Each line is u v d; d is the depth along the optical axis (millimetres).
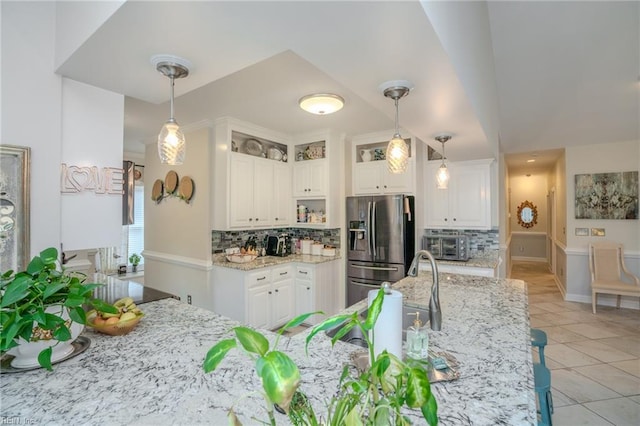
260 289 3504
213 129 3615
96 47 1287
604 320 4129
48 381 1035
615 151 4648
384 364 513
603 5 2217
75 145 1640
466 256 3732
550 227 7625
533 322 4082
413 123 2219
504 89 3355
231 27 1119
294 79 2432
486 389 1015
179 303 1899
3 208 1393
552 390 2555
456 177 3945
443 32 1235
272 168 4039
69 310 1109
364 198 3947
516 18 2428
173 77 1449
